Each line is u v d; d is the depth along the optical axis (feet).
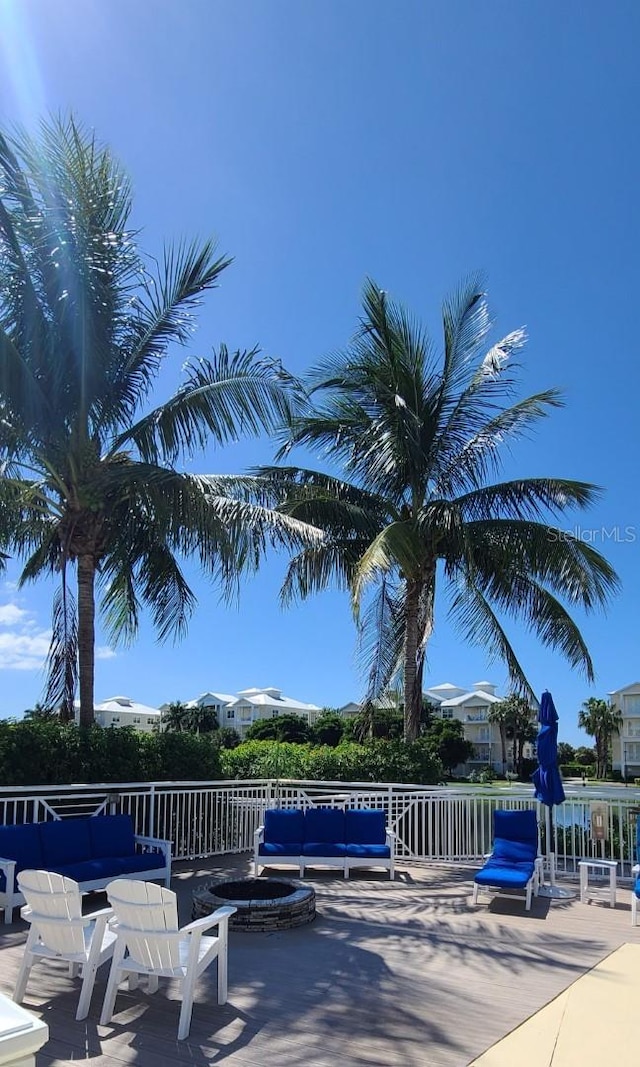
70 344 34.19
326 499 45.37
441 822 37.60
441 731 180.75
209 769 39.24
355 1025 15.72
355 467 46.91
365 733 49.78
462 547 42.50
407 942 22.15
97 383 35.40
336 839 33.22
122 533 39.70
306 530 36.32
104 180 34.76
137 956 15.94
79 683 37.09
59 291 33.32
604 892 29.50
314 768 43.78
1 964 19.75
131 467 35.22
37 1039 6.54
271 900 23.67
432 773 44.16
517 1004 17.01
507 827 30.27
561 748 241.96
